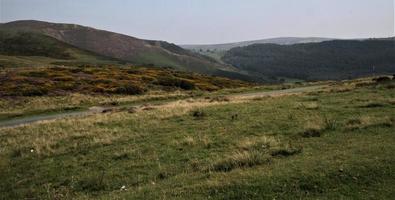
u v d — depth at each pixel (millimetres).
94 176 13516
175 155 15359
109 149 17500
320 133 16594
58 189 12648
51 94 51094
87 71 77000
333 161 11250
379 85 38469
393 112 21000
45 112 38844
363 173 10188
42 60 128625
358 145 13445
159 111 27844
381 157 11336
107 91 55344
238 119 22344
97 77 69125
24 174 14852
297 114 22594
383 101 25156
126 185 12250
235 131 19000
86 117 29094
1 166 16062
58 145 19281
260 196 9328
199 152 15469
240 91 55031
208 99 40812
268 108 26016
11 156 18094
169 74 87062
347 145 13695
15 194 12484
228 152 14930
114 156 16000
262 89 56969
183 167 13523
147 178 12688
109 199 10438
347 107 24281
